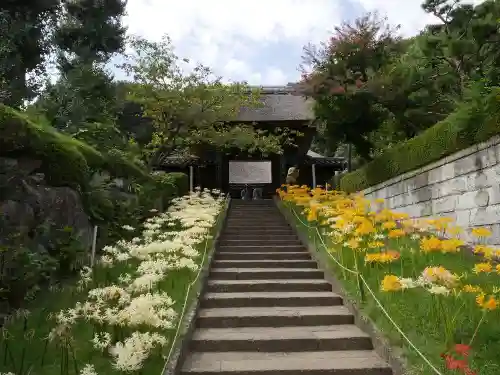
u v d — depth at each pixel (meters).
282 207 16.30
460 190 9.39
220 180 22.41
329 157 25.48
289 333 6.28
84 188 8.51
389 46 14.62
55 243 6.98
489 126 8.38
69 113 13.23
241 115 21.27
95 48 24.14
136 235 10.30
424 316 5.57
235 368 5.21
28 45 20.02
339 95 14.23
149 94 15.86
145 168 15.53
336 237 9.45
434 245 6.70
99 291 5.12
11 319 5.43
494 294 5.61
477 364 4.46
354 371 5.14
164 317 5.57
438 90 14.73
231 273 8.91
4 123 6.68
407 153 11.80
